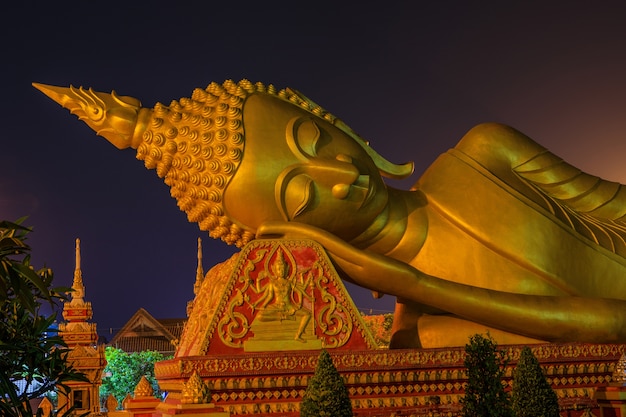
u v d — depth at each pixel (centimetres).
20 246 687
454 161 1141
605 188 1183
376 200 1059
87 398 1500
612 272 1097
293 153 1029
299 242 1005
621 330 1035
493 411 793
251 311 973
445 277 1077
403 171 1145
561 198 1166
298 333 973
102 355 1527
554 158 1173
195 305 1152
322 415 791
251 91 1087
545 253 1066
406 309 1123
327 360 814
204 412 796
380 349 984
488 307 1012
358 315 995
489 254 1070
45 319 754
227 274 1009
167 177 1077
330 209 1030
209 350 952
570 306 1029
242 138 1027
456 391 1005
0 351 741
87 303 1580
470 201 1090
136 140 1085
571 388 1038
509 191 1093
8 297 732
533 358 876
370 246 1096
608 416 976
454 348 1002
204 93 1080
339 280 997
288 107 1077
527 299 1027
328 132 1067
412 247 1092
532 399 858
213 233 1076
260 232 1013
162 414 877
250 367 932
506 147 1155
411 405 986
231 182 1022
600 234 1119
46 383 756
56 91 1109
